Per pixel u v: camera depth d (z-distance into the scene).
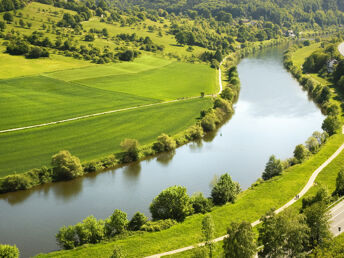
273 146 140.25
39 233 86.62
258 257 67.81
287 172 111.62
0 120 145.62
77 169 112.69
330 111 167.50
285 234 63.97
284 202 93.56
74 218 93.06
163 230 81.94
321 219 69.00
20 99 168.12
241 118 172.12
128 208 97.81
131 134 141.75
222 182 96.88
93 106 168.25
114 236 80.06
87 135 138.50
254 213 88.56
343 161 117.19
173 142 135.25
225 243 62.09
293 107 187.25
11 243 82.94
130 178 114.88
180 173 118.62
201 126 154.12
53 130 140.50
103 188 108.44
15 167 113.12
